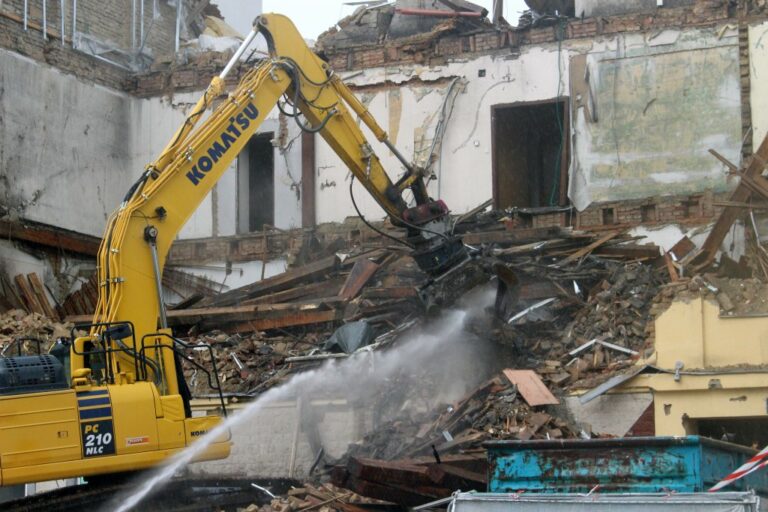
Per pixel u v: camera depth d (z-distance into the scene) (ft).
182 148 56.70
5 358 50.26
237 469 68.28
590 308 71.82
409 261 82.33
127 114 100.94
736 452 44.83
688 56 86.12
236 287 95.86
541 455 44.50
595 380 65.98
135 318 53.47
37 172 92.27
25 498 51.85
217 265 96.63
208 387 73.41
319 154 95.45
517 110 91.15
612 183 86.69
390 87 93.86
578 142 87.97
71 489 51.98
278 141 96.68
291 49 61.52
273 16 61.26
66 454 49.08
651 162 86.02
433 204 63.67
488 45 91.50
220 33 113.39
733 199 77.51
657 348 65.62
